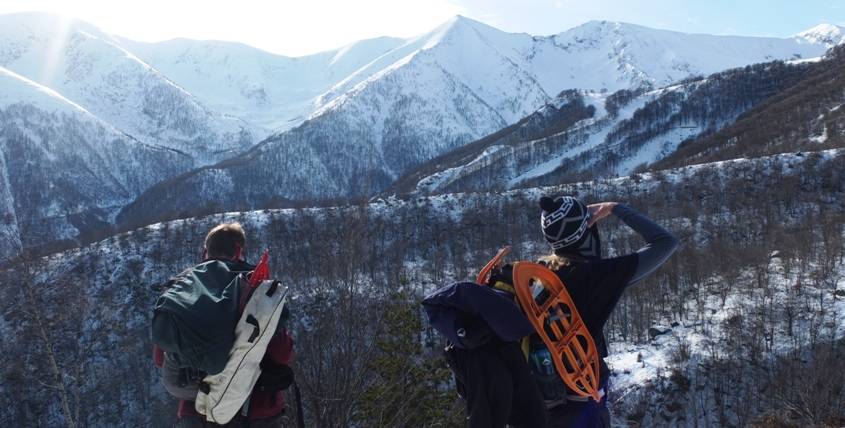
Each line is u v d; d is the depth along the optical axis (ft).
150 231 237.04
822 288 153.38
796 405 108.99
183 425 11.82
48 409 98.84
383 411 47.50
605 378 10.77
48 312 68.08
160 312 10.84
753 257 185.16
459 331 9.35
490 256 171.53
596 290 10.30
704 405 123.34
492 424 9.18
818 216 241.14
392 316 48.75
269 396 11.99
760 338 133.59
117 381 97.25
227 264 12.12
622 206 11.48
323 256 50.34
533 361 9.91
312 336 44.21
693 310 159.43
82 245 157.58
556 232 10.58
